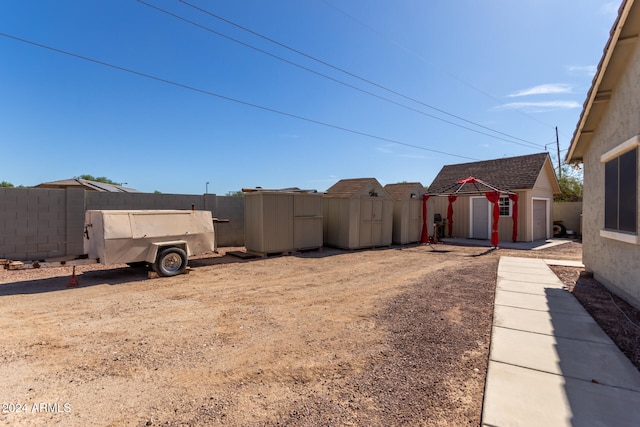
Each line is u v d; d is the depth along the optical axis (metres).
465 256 12.23
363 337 4.47
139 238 7.71
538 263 10.51
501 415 2.74
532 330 4.70
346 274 8.64
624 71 6.16
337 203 13.76
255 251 11.48
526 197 17.58
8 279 7.72
